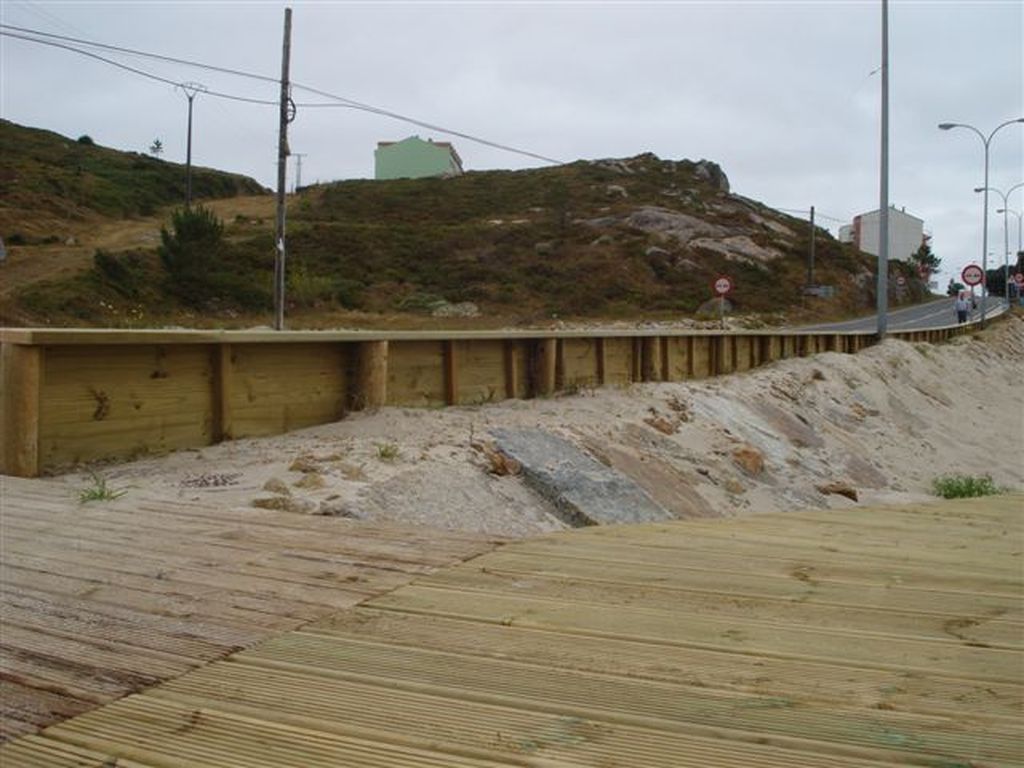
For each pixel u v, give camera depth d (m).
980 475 16.61
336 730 2.28
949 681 2.63
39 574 3.80
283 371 8.14
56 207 60.66
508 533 5.96
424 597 3.47
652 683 2.60
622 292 50.69
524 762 2.09
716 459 11.21
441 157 96.06
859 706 2.43
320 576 3.77
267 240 50.94
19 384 5.93
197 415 7.28
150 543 4.30
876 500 11.91
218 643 2.96
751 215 72.50
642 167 85.25
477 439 7.89
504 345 11.40
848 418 18.02
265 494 5.46
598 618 3.22
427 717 2.36
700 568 3.95
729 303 51.19
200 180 83.06
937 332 32.72
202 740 2.23
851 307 58.81
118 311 35.97
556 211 66.19
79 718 2.38
